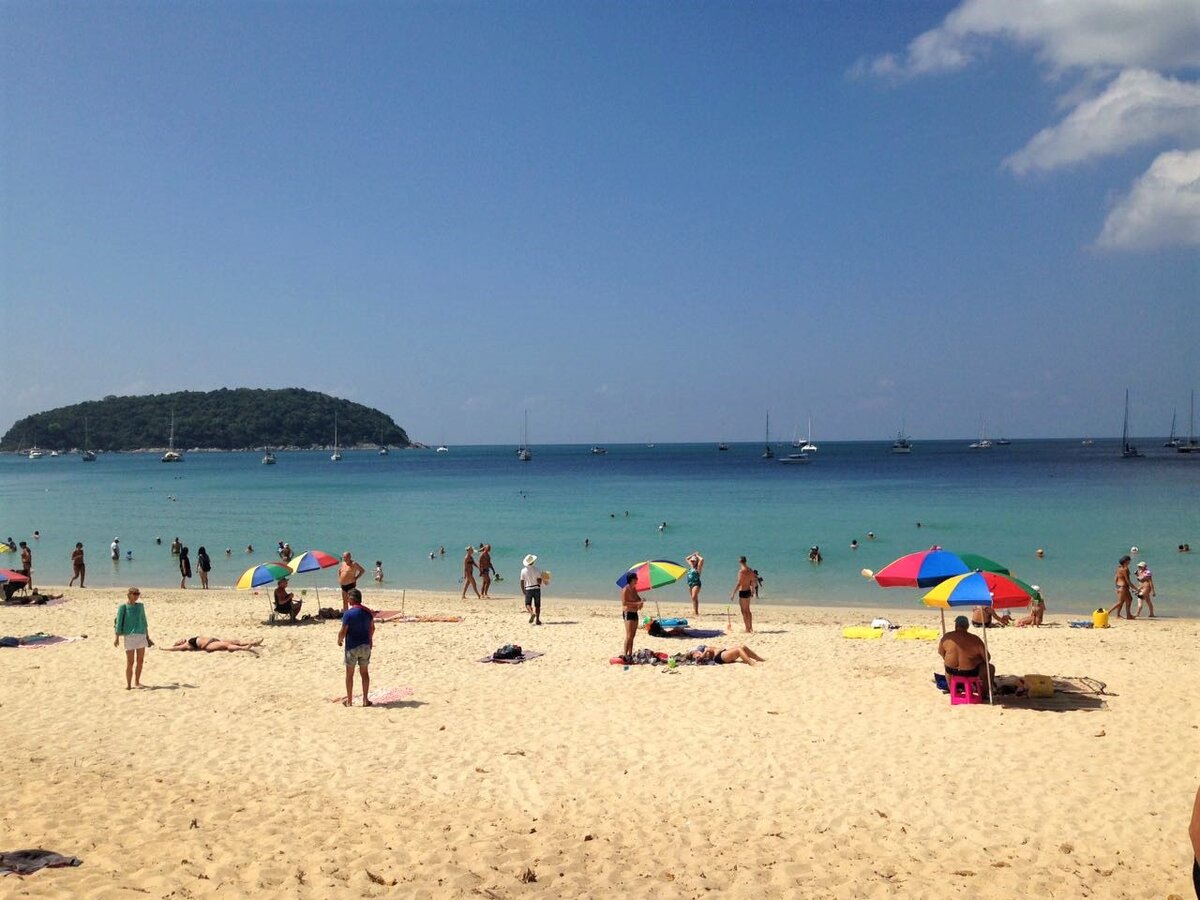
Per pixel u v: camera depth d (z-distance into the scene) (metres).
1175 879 7.59
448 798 9.63
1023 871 7.75
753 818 9.04
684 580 31.86
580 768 10.59
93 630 20.98
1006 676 13.74
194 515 61.22
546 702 13.73
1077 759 10.57
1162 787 9.65
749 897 7.24
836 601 27.47
